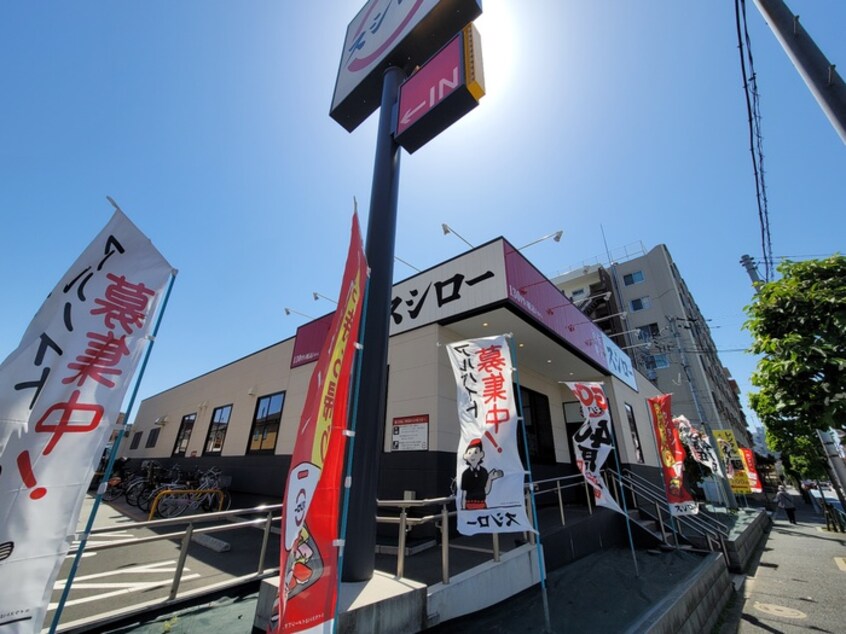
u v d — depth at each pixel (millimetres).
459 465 3951
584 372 10914
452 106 4527
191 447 13805
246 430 11492
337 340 2467
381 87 5898
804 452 19016
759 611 6035
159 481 11031
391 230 4562
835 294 3975
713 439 16062
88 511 9383
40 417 1992
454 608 3543
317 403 2322
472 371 4312
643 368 22703
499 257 6852
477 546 5254
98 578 4281
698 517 10406
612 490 9906
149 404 19656
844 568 8344
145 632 3000
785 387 4129
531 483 3852
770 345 4309
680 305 25156
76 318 2229
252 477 10398
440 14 5238
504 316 7059
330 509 2090
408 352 7668
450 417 7023
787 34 2826
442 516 3846
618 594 4625
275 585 3057
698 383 22750
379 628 2865
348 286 2594
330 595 1959
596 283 28078
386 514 6422
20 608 1766
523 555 4648
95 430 2143
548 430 10547
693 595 5016
